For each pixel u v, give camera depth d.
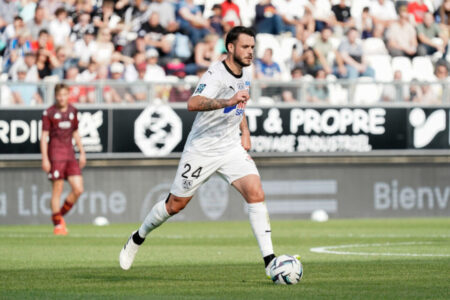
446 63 80.00
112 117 62.91
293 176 65.88
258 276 27.00
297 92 65.75
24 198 61.91
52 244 43.19
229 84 25.02
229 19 75.25
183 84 64.12
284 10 76.75
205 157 25.47
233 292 22.38
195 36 73.19
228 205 65.12
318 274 27.45
